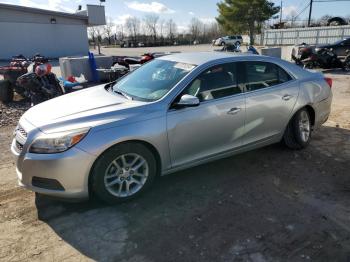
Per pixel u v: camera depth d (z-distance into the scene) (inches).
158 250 112.6
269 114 174.1
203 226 125.3
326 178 163.3
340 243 115.4
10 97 348.2
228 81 161.3
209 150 157.4
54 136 123.8
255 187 154.6
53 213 134.4
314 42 1508.4
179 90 146.5
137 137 132.6
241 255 110.0
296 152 194.9
